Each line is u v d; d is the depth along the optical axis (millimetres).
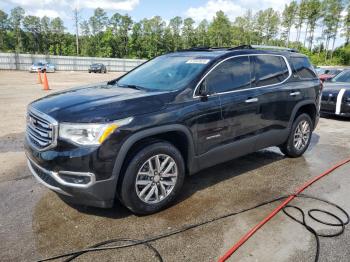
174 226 3201
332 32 83562
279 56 4938
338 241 2973
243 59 4324
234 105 3986
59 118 2977
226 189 4105
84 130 2906
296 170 4840
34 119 3262
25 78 27391
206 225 3227
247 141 4309
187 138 3529
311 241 2971
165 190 3479
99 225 3199
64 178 2992
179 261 2680
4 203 3605
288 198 3822
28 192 3895
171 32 91375
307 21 86188
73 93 3699
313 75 5547
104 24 91438
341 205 3701
